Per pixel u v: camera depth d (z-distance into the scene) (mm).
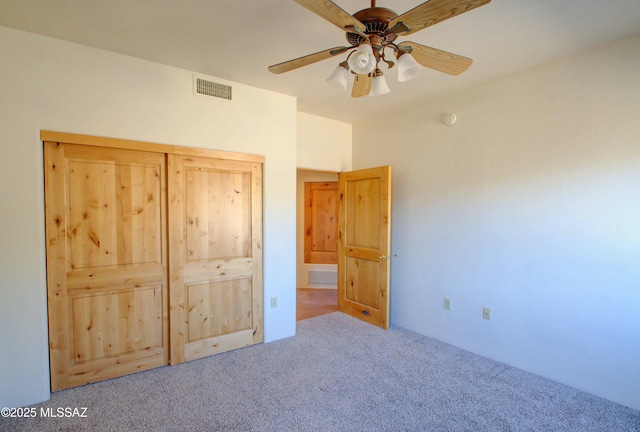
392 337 3600
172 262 2885
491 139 3072
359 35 1563
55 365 2441
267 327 3453
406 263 3877
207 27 2176
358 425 2119
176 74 2846
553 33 2227
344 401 2383
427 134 3631
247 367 2889
